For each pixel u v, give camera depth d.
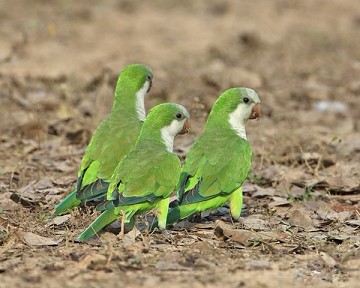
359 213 13.77
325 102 23.08
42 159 16.98
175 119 12.63
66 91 22.05
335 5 36.50
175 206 12.79
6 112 20.17
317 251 11.85
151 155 12.23
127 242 11.80
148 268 10.92
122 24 32.22
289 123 20.09
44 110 20.64
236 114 13.23
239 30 31.47
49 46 28.11
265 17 34.28
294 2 36.91
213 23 32.94
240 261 11.32
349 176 16.12
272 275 10.82
